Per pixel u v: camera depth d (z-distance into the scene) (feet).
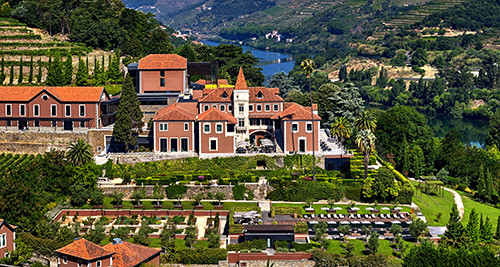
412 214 466.29
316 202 480.23
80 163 485.97
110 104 569.23
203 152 511.40
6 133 540.93
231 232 424.87
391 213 466.29
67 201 463.42
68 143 537.24
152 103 592.60
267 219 443.32
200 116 522.88
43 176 466.29
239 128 549.95
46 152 491.72
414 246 407.85
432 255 391.24
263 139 537.24
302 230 428.56
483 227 447.83
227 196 479.82
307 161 508.12
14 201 408.26
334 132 556.10
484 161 642.63
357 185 485.97
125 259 358.23
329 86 642.63
